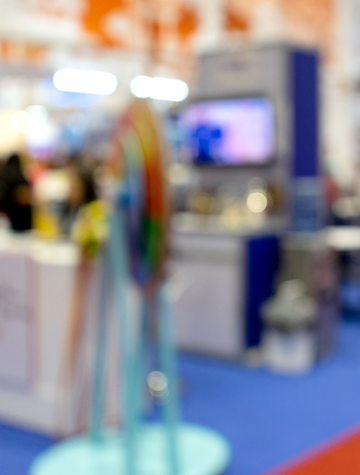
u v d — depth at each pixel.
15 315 3.39
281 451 2.99
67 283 3.21
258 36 7.89
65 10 6.19
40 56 6.06
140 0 6.77
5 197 3.65
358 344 4.93
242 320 4.43
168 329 2.62
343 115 8.69
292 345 4.27
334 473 2.73
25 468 2.88
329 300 4.60
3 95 6.66
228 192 4.89
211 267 4.52
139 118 2.33
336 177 7.11
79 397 3.21
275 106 4.59
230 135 4.76
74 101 7.00
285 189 4.67
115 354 3.23
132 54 6.73
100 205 3.11
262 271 4.52
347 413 3.47
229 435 3.19
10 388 3.43
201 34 7.33
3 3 5.80
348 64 8.72
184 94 7.24
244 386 3.96
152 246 2.29
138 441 2.71
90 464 2.72
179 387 3.85
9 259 3.39
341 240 5.50
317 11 8.39
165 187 2.24
